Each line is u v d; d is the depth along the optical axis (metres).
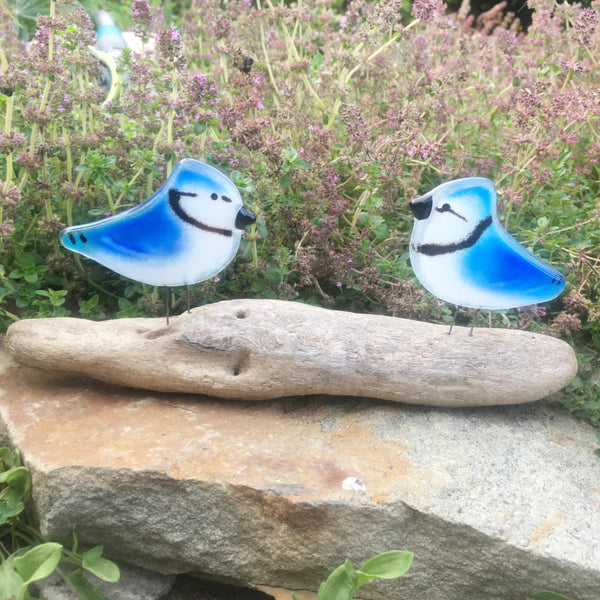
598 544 0.30
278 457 0.34
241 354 0.37
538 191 0.49
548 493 0.33
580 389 0.39
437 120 0.50
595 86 0.52
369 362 0.36
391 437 0.36
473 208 0.35
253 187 0.42
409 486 0.33
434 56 0.56
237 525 0.33
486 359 0.36
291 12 0.49
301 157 0.45
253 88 0.47
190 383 0.37
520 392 0.36
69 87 0.44
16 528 0.36
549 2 0.57
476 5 0.85
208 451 0.34
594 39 0.55
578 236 0.47
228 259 0.37
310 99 0.54
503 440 0.36
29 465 0.33
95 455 0.33
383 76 0.55
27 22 0.78
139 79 0.45
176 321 0.38
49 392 0.38
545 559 0.30
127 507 0.33
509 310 0.45
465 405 0.37
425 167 0.49
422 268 0.36
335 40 0.54
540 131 0.50
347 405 0.38
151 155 0.42
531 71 0.57
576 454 0.35
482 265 0.36
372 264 0.45
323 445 0.35
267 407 0.38
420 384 0.36
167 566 0.35
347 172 0.48
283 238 0.46
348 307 0.46
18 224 0.45
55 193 0.45
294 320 0.37
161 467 0.33
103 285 0.46
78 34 0.45
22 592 0.29
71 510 0.33
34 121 0.40
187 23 0.58
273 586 0.34
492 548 0.31
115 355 0.36
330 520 0.32
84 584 0.33
